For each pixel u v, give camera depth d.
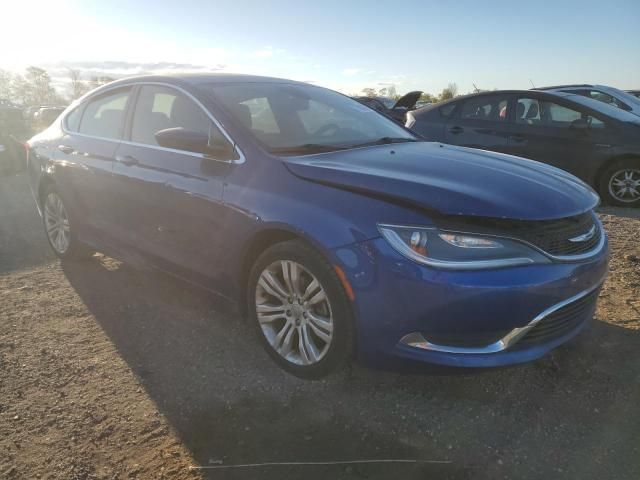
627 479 2.18
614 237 5.38
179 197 3.36
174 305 3.93
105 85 4.50
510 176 2.83
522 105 7.55
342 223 2.57
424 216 2.42
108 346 3.35
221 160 3.21
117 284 4.36
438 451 2.36
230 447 2.41
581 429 2.48
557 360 3.04
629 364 2.97
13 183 9.48
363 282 2.49
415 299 2.40
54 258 5.06
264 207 2.87
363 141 3.59
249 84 3.82
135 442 2.46
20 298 4.10
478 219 2.38
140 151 3.75
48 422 2.60
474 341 2.44
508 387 2.81
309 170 2.84
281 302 2.96
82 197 4.35
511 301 2.37
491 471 2.24
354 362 2.72
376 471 2.25
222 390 2.86
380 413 2.63
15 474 2.26
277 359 3.00
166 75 3.90
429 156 3.20
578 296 2.62
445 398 2.74
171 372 3.04
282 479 2.21
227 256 3.13
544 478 2.20
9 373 3.04
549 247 2.50
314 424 2.56
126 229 3.92
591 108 7.14
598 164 7.01
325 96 4.15
